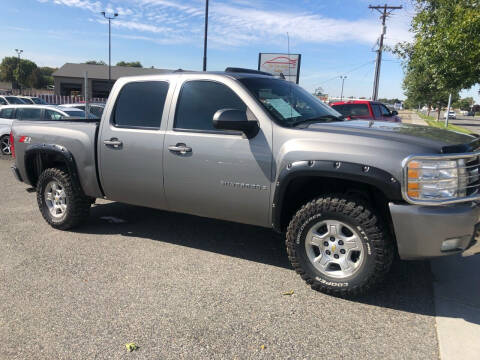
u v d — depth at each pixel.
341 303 3.49
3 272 4.05
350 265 3.49
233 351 2.85
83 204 5.18
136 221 5.73
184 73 4.34
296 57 20.52
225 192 4.00
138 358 2.77
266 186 3.77
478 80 8.91
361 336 3.02
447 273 4.05
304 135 3.58
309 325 3.16
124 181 4.64
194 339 2.98
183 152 4.14
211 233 5.27
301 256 3.66
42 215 5.59
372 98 34.12
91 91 57.38
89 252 4.58
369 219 3.31
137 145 4.45
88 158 4.86
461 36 8.12
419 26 10.13
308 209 3.55
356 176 3.26
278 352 2.84
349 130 3.55
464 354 2.80
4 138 11.68
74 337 3.00
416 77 30.86
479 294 3.63
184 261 4.36
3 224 5.55
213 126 3.80
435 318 3.26
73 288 3.73
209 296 3.60
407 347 2.89
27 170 5.57
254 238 5.10
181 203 4.36
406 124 4.20
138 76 4.64
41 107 12.31
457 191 3.20
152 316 3.27
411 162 3.12
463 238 3.22
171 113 4.29
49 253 4.55
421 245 3.21
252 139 3.81
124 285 3.79
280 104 4.03
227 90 4.05
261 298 3.57
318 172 3.40
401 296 3.61
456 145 3.31
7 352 2.84
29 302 3.48
